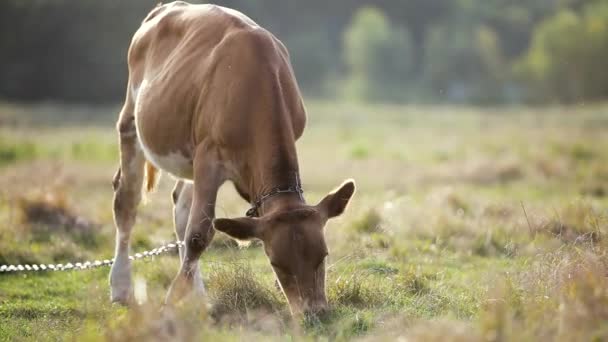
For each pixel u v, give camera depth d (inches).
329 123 2664.9
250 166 358.9
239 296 384.8
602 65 4606.3
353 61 5310.0
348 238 534.0
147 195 450.6
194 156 379.2
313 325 325.1
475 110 3501.5
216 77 371.2
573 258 375.2
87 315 375.9
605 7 5251.0
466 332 293.1
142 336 304.3
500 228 561.6
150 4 3393.2
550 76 4709.6
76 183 919.7
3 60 3341.5
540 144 1457.9
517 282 376.2
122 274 435.8
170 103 389.7
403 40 5403.5
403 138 1913.1
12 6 3262.8
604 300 310.2
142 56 436.5
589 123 2283.5
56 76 3356.3
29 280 482.6
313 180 1024.9
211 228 362.9
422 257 505.0
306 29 5713.6
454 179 1032.8
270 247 325.4
